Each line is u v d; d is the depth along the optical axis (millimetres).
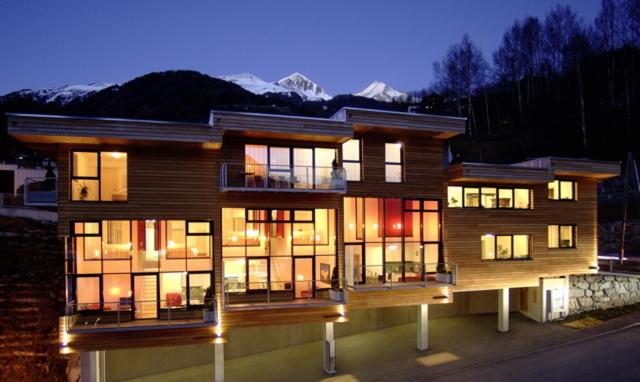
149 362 21547
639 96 46531
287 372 21031
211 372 21625
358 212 21078
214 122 17578
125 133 16422
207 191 18344
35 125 15680
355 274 20016
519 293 27859
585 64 56250
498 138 55906
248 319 18312
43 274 23594
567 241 26234
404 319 27531
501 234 24000
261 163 19156
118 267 17688
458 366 20719
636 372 18703
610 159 40219
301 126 18734
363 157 20984
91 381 17172
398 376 19984
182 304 18125
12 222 26109
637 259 29641
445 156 24375
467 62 72938
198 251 18391
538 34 65688
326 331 20719
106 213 17125
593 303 27203
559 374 19109
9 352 20922
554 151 45312
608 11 54281
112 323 16984
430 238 22406
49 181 21469
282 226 19625
